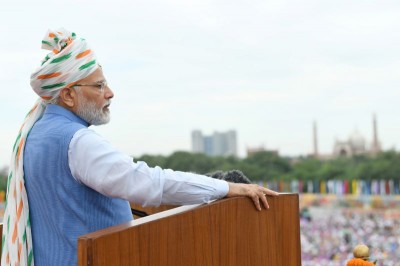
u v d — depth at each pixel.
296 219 3.02
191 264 2.47
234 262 2.66
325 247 57.75
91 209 2.65
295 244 3.01
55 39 2.79
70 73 2.72
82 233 2.63
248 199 2.74
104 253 2.14
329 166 116.06
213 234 2.57
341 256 54.44
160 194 2.55
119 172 2.53
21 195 2.76
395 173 103.25
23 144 2.79
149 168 2.59
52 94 2.77
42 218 2.72
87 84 2.78
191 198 2.62
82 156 2.56
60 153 2.62
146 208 3.59
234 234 2.67
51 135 2.67
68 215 2.63
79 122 2.81
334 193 97.56
